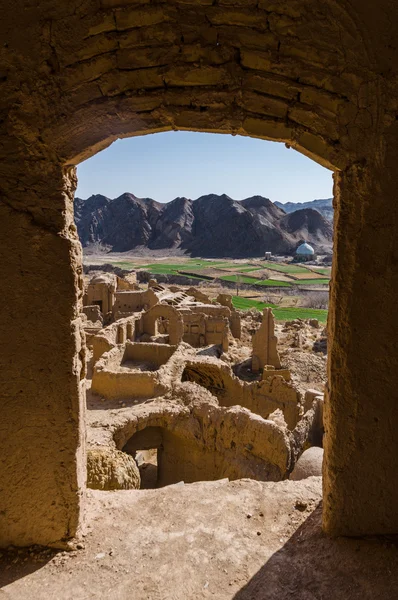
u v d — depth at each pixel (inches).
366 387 155.6
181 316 861.8
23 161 144.6
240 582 148.9
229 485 205.9
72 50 138.5
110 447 342.0
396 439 158.4
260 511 186.2
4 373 153.8
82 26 136.8
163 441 433.4
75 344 155.2
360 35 135.6
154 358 617.6
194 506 189.2
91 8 135.5
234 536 170.6
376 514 164.2
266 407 541.3
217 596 143.5
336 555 157.5
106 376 474.3
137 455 519.8
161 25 137.0
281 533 173.2
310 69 139.0
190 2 135.3
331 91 140.0
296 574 151.3
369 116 140.1
